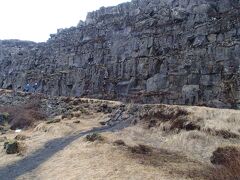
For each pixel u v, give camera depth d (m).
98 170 20.80
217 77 52.22
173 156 25.44
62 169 21.88
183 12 67.12
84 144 27.09
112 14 87.38
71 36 92.81
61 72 82.75
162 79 59.69
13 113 47.44
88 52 81.81
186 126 31.58
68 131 35.31
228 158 22.50
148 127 34.72
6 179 21.23
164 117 35.47
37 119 45.59
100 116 44.53
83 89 74.38
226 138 28.55
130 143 28.33
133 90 64.56
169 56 61.41
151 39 67.94
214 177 19.86
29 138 33.25
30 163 24.22
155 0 78.25
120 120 41.16
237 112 32.91
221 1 63.44
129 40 73.25
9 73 100.44
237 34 54.62
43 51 96.19
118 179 19.31
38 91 82.69
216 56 53.94
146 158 23.88
